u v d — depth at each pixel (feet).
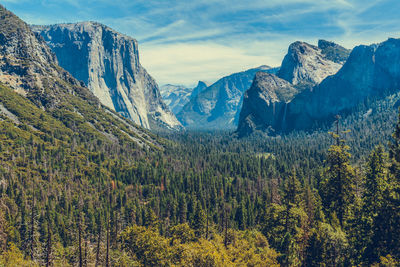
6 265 261.03
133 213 471.21
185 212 473.26
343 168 231.91
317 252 205.36
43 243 360.28
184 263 222.07
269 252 233.76
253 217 438.40
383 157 206.18
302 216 251.80
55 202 499.51
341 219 233.14
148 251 265.95
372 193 203.21
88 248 303.27
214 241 281.95
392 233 175.22
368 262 180.55
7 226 362.53
